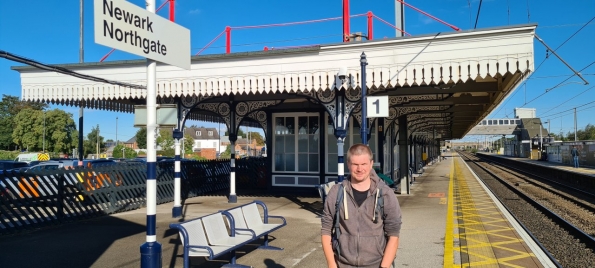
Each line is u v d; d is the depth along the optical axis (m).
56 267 6.39
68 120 59.53
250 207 7.51
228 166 18.84
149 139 4.74
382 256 3.23
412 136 24.17
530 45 8.67
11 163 19.44
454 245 7.51
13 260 6.78
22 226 9.16
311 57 10.12
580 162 40.75
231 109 13.91
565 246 8.38
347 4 11.48
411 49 9.44
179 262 6.68
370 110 9.20
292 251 7.26
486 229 8.99
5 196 8.93
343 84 9.87
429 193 16.34
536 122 72.00
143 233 8.96
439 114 19.30
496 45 8.87
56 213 10.08
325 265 6.41
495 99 13.08
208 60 10.82
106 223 10.20
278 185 16.30
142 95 11.26
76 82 11.70
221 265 6.48
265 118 16.47
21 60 7.00
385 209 3.23
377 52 9.66
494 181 25.00
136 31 4.63
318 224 9.77
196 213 11.74
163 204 13.79
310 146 15.96
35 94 11.98
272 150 16.36
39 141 57.12
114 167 11.98
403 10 12.93
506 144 100.12
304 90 10.15
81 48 15.67
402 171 16.06
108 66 11.49
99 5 4.16
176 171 11.37
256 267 6.32
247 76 10.55
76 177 10.68
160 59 5.00
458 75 9.11
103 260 6.79
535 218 11.73
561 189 20.66
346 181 3.39
